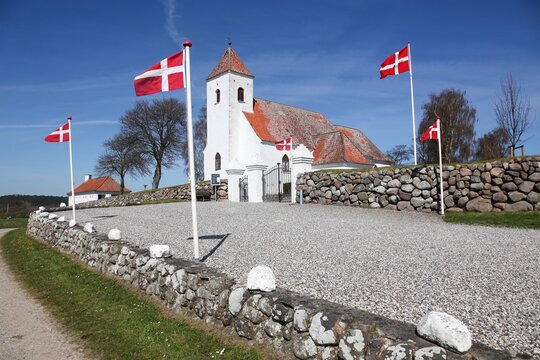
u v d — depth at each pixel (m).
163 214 15.55
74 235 10.68
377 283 5.61
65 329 5.71
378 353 3.22
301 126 38.31
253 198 22.38
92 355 4.84
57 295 7.33
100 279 7.95
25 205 50.41
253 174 22.48
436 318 3.07
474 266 6.46
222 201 22.55
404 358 3.03
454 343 2.88
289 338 4.09
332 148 33.91
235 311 4.79
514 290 5.20
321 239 9.11
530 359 2.78
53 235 12.80
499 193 12.93
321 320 3.73
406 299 4.93
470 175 13.52
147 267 6.77
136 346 4.89
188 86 7.06
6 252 12.89
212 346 4.64
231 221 12.77
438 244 8.37
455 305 4.68
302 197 18.28
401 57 17.02
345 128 44.56
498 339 3.76
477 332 3.92
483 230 10.33
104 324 5.71
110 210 18.34
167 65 7.20
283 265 6.75
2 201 50.91
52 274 8.89
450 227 10.98
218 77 34.88
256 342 4.47
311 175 18.16
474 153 42.38
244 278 6.02
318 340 3.72
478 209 13.23
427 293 5.13
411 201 14.80
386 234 9.74
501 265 6.51
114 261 8.02
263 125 34.28
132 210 17.89
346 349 3.47
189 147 7.05
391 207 15.32
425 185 14.50
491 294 5.06
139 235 10.42
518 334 3.86
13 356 4.87
